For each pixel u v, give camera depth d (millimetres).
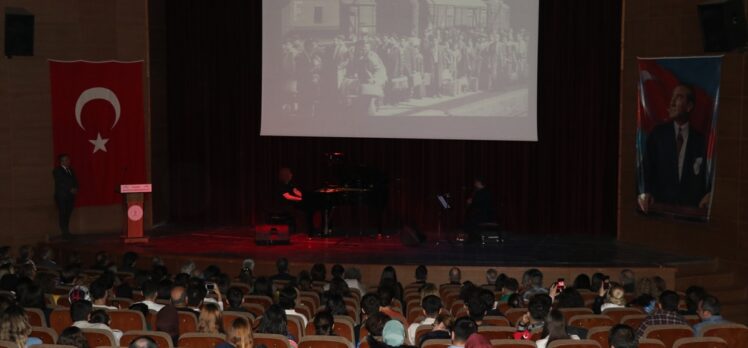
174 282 10078
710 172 16062
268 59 19266
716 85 15914
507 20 18625
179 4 20000
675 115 16734
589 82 19188
